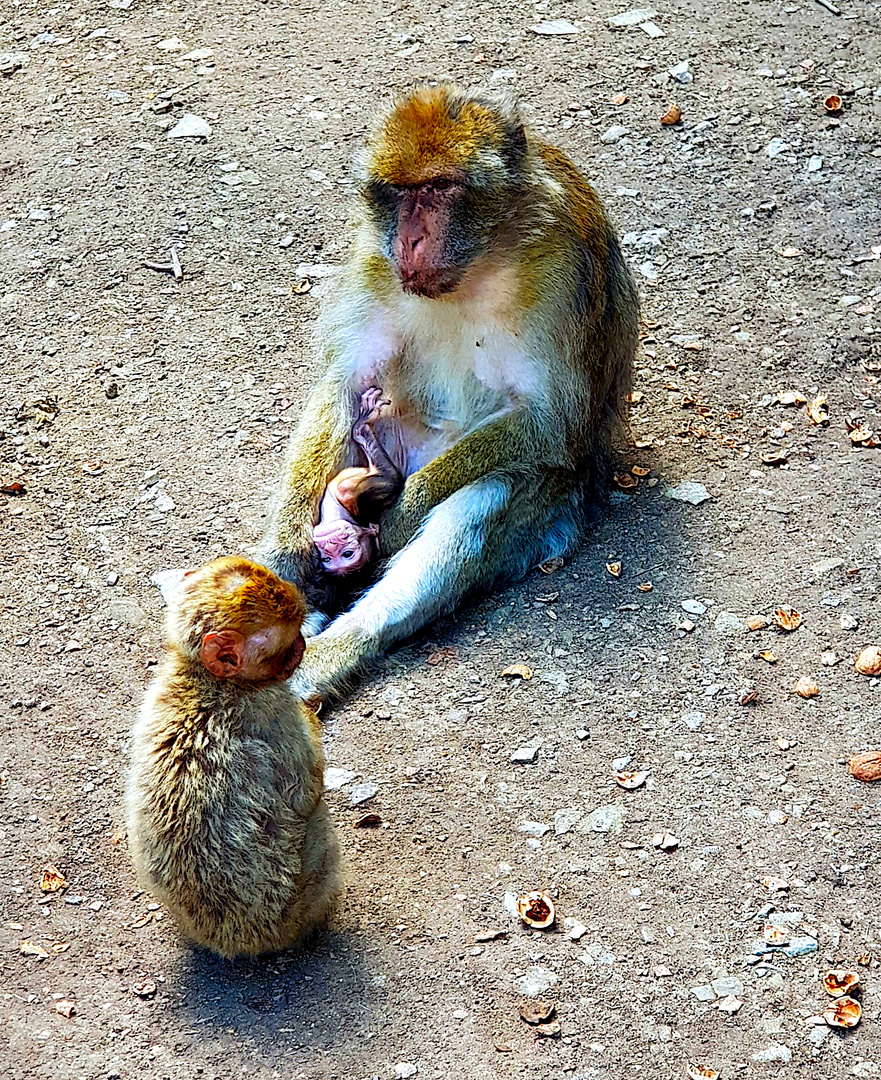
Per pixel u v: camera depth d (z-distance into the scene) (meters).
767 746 3.29
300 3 4.87
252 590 2.97
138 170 4.29
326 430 3.61
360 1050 2.99
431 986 3.05
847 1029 3.02
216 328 3.97
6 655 3.43
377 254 3.55
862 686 3.37
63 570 3.55
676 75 4.47
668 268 4.07
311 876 3.04
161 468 3.71
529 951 3.08
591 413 3.61
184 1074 2.97
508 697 3.37
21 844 3.20
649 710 3.34
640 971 3.06
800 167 4.25
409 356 3.61
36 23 4.83
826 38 4.59
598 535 3.60
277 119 4.40
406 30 4.70
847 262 4.06
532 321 3.52
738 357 3.90
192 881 3.00
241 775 2.98
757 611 3.46
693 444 3.74
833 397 3.81
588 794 3.25
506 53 4.56
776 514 3.61
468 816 3.22
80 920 3.12
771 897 3.13
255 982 3.05
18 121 4.43
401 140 3.42
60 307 4.01
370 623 3.43
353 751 3.31
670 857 3.18
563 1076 2.97
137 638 3.45
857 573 3.51
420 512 3.53
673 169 4.26
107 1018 3.02
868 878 3.15
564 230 3.53
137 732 3.03
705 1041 3.01
